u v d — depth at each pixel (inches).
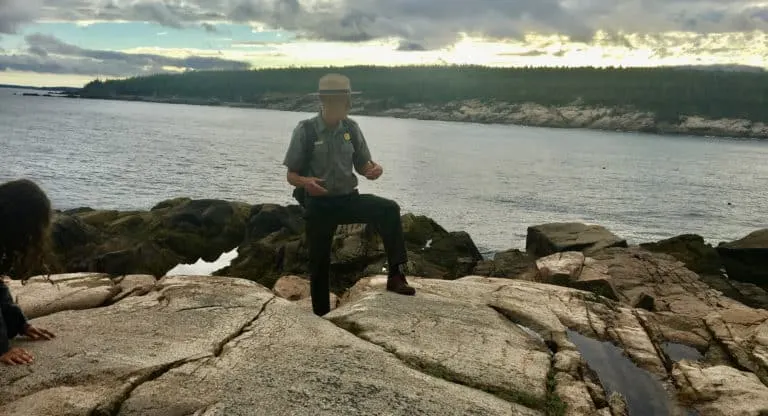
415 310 198.2
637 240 1136.2
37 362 140.0
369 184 1808.6
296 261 665.6
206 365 144.0
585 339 194.9
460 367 155.9
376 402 129.4
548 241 601.0
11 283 210.4
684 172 2815.0
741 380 164.7
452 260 671.8
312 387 134.3
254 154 2689.5
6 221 135.0
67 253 711.7
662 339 205.0
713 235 1233.4
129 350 150.1
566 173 2496.3
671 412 153.3
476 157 3206.2
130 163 2068.2
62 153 2279.8
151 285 213.6
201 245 800.9
